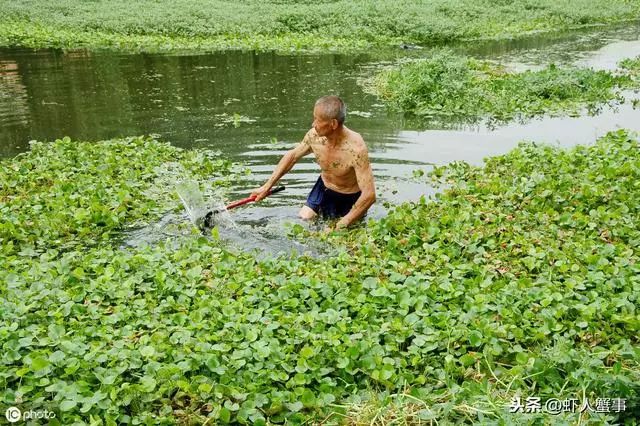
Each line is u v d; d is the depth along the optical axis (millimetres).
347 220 6230
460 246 5598
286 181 7625
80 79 13328
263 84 13016
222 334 4164
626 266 5094
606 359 4055
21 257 5605
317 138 6375
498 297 4621
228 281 4984
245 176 7824
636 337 4250
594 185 6699
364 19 20406
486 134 9727
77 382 3654
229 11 21375
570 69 13055
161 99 11742
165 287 4812
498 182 7016
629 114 10875
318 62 15508
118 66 14680
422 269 5234
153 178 7656
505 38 20109
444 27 19938
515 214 6262
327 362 4016
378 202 6992
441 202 6645
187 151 8719
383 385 3895
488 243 5641
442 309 4535
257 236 6164
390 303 4613
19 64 14742
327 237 6031
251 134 9586
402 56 16516
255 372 3863
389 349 4094
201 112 10875
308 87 12750
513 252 5453
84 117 10531
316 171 7957
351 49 17562
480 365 4008
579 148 8102
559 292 4727
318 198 6672
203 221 6496
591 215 6027
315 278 4891
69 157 8016
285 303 4602
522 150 8227
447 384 3795
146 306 4613
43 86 12664
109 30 19141
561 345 4004
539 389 3811
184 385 3666
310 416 3607
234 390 3672
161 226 6406
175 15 20094
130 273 5129
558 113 10977
